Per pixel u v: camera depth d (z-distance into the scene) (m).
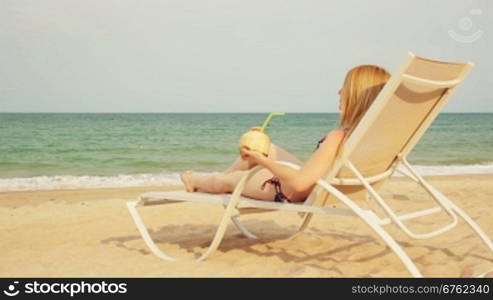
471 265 3.95
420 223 5.96
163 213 6.82
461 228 5.57
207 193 4.14
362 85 3.39
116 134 31.42
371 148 3.50
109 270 3.99
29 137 28.05
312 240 4.86
